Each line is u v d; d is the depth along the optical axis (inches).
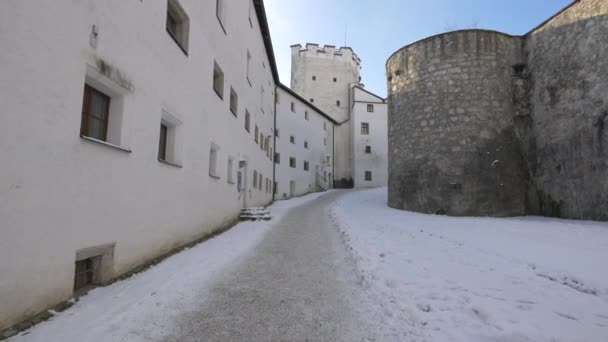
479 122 478.6
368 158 1427.2
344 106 1624.0
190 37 280.1
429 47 527.5
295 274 196.9
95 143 155.2
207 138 322.3
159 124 221.1
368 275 181.9
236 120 450.9
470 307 131.7
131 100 186.9
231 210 421.7
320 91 1622.8
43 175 124.8
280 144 1005.2
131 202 185.9
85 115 163.8
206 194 319.9
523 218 428.1
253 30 584.7
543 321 116.8
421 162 519.2
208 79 328.5
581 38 395.2
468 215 463.8
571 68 407.2
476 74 489.4
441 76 509.4
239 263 220.2
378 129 1454.2
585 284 155.5
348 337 115.6
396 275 177.3
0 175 108.0
